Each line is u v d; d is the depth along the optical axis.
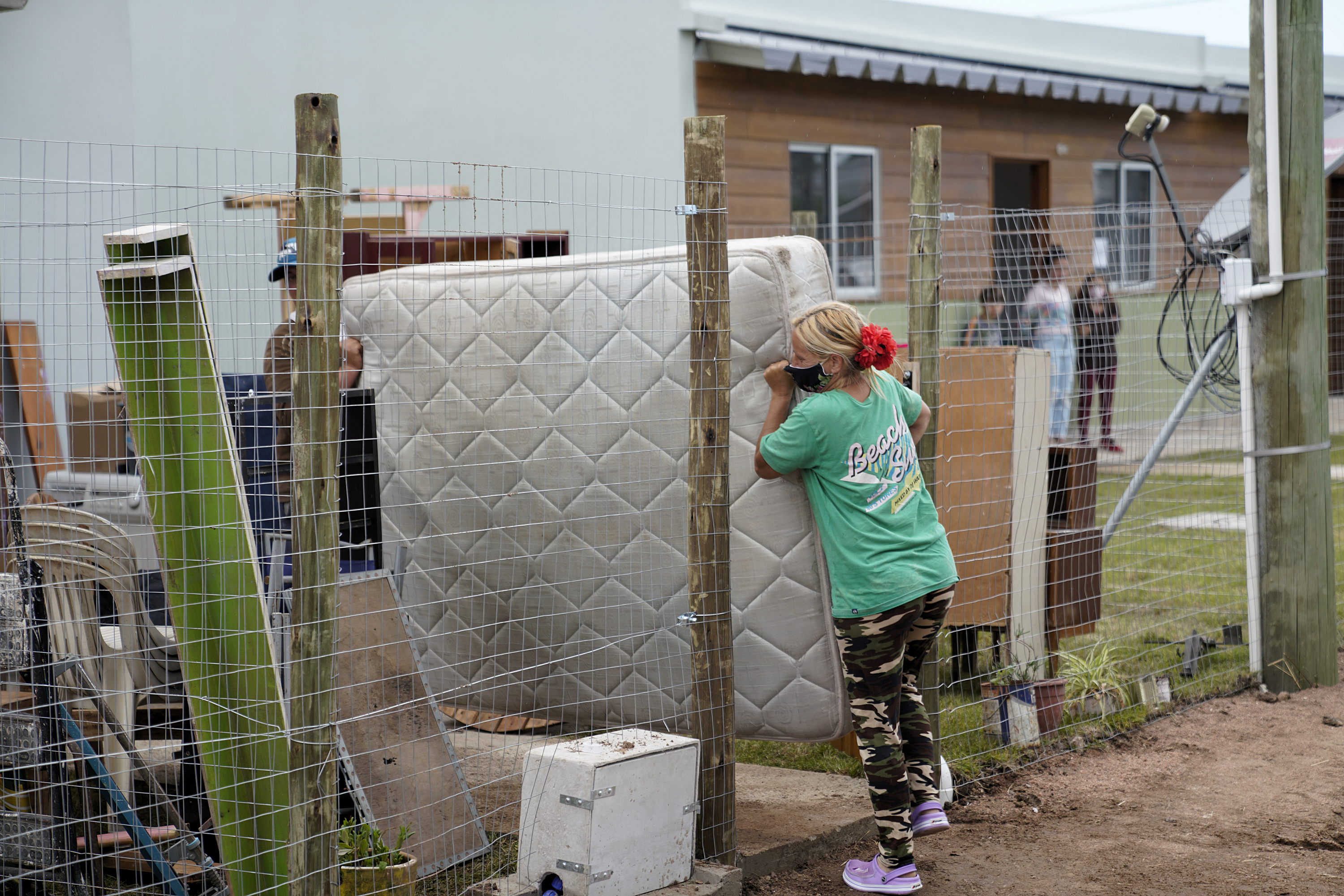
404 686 3.63
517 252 4.88
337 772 3.09
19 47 8.10
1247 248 5.93
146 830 3.04
